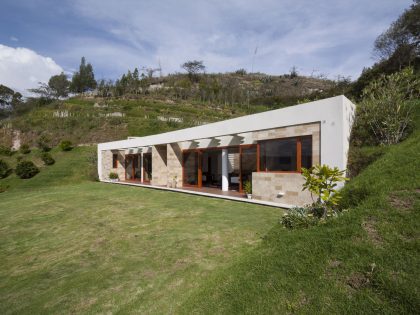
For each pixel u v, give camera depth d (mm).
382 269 3010
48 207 12320
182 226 7723
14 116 57062
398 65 26266
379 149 8695
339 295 2893
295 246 4141
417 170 5535
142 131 40938
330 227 4352
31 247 7121
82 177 25438
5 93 69438
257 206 10008
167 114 50594
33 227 9047
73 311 3988
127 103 56000
